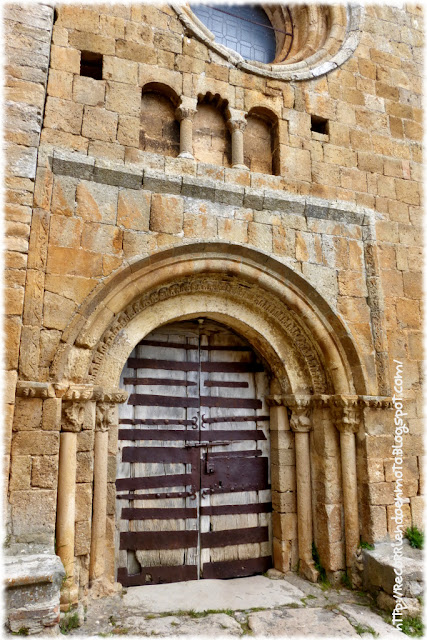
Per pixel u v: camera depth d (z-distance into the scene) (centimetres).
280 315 627
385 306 650
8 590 354
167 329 639
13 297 453
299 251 610
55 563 383
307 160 650
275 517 625
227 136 641
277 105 653
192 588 549
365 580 547
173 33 614
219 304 612
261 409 664
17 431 438
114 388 534
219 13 795
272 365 652
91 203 516
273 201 602
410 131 739
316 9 773
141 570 561
